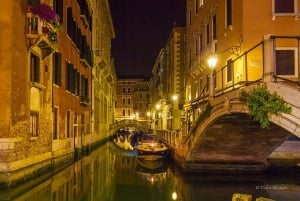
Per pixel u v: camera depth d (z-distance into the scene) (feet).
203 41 81.25
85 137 100.27
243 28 54.95
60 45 67.15
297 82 31.24
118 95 356.79
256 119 32.83
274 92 31.55
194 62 90.38
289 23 55.31
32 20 48.91
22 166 46.32
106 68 160.66
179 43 128.88
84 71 101.19
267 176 62.80
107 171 75.77
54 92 62.75
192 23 98.68
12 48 44.01
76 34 86.17
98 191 53.83
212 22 72.59
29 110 49.62
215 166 64.85
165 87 165.99
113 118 248.32
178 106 126.62
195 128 58.85
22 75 47.34
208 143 59.47
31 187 49.39
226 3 63.16
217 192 50.67
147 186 59.67
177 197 49.52
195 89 92.94
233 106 40.83
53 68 62.39
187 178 61.16
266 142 58.18
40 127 54.34
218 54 67.72
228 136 56.18
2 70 43.62
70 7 77.20
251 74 53.83
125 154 115.55
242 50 54.75
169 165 83.25
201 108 74.79
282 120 30.73
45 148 56.80
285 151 65.26
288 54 54.70
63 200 43.68
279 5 55.42
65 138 71.87
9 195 42.09
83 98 93.25
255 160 64.64
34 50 51.47
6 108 43.27
